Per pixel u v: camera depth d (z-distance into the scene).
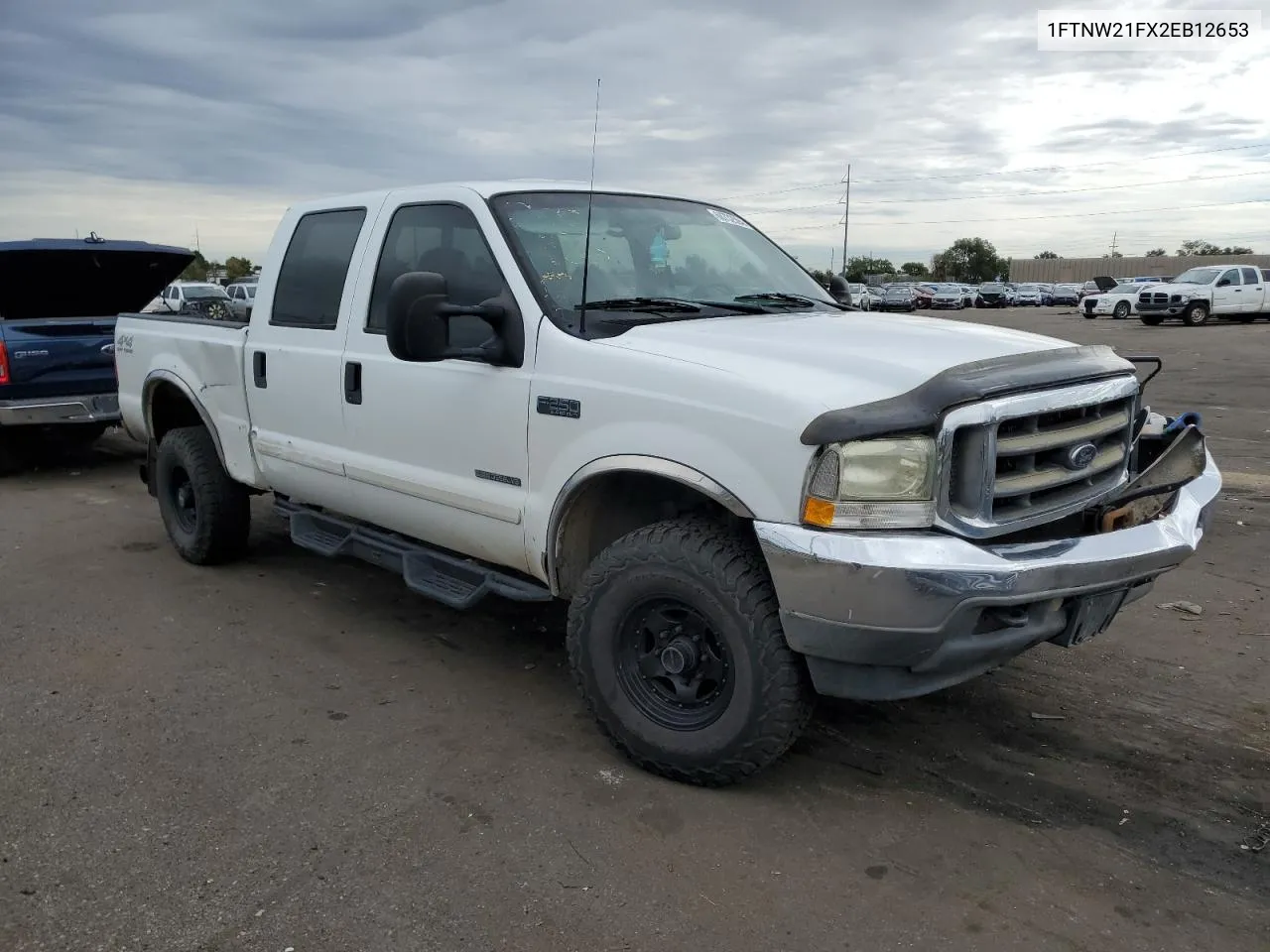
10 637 4.83
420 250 4.23
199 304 7.92
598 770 3.54
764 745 3.20
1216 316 31.55
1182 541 3.28
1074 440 3.12
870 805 3.30
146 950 2.59
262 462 5.18
